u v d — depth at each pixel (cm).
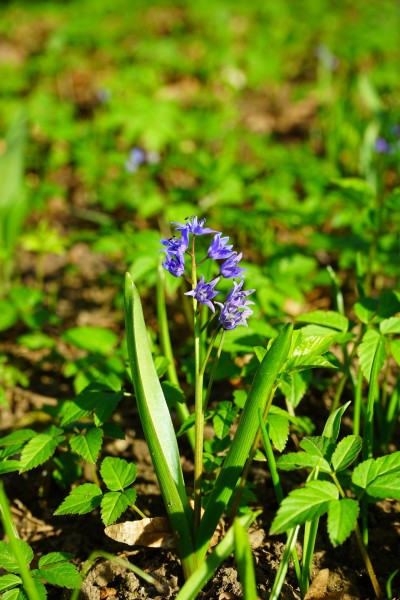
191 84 143
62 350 74
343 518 47
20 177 80
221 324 49
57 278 88
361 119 108
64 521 59
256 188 84
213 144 117
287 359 52
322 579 53
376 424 62
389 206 64
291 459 50
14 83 128
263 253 82
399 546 56
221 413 55
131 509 58
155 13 188
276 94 142
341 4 188
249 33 169
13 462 53
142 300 78
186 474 60
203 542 51
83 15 162
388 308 57
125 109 104
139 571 50
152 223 95
